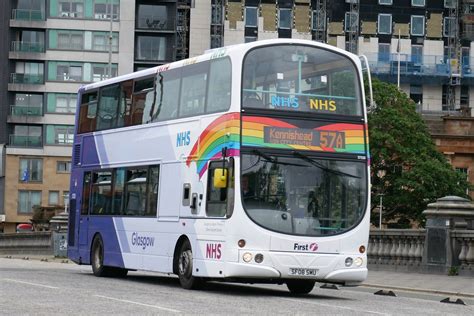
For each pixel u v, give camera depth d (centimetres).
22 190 12112
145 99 3056
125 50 12181
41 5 12156
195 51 13538
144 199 2986
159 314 1830
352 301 2491
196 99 2728
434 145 8262
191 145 2723
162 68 2970
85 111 3484
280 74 2553
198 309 1983
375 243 4231
